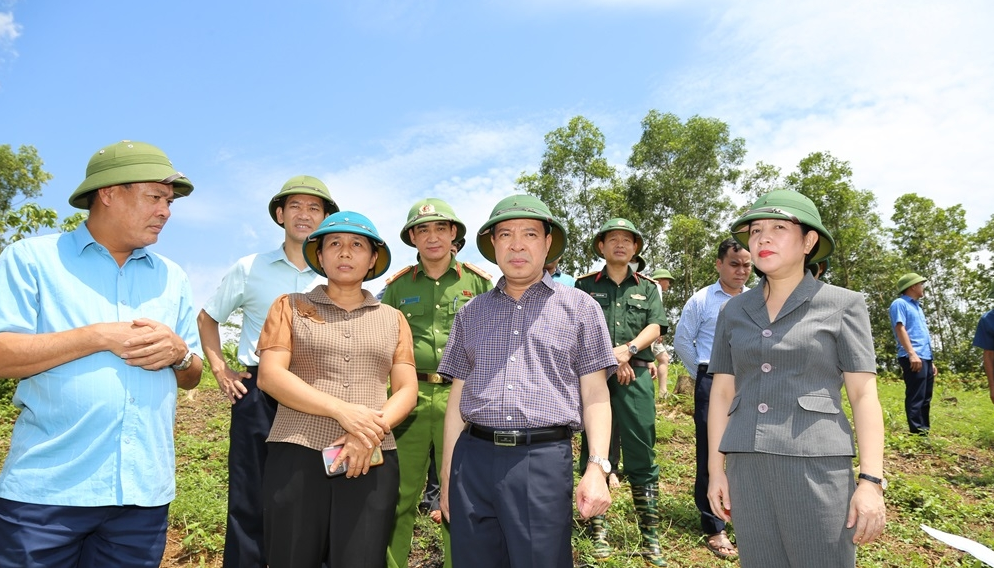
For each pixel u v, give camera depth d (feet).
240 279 12.09
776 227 7.80
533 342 8.21
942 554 14.08
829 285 7.82
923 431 25.59
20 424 7.39
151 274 8.39
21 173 78.79
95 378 7.30
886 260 87.76
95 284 7.72
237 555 11.05
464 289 12.92
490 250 9.83
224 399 29.37
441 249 12.74
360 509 8.34
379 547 8.36
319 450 8.35
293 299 9.05
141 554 7.66
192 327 9.07
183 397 29.25
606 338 8.43
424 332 12.53
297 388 8.20
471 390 8.34
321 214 12.19
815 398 7.37
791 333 7.59
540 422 7.82
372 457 8.30
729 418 8.09
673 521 15.60
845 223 85.25
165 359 7.74
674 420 26.48
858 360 7.32
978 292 90.33
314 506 8.22
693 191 83.71
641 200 84.43
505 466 7.77
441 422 11.97
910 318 26.73
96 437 7.25
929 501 16.69
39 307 7.38
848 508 7.11
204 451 20.72
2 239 28.94
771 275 7.93
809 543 7.12
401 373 9.30
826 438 7.18
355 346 8.80
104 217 7.79
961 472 21.02
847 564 7.03
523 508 7.56
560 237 9.43
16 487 6.95
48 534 6.93
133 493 7.40
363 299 9.62
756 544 7.54
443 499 8.81
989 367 18.88
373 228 9.39
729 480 7.99
